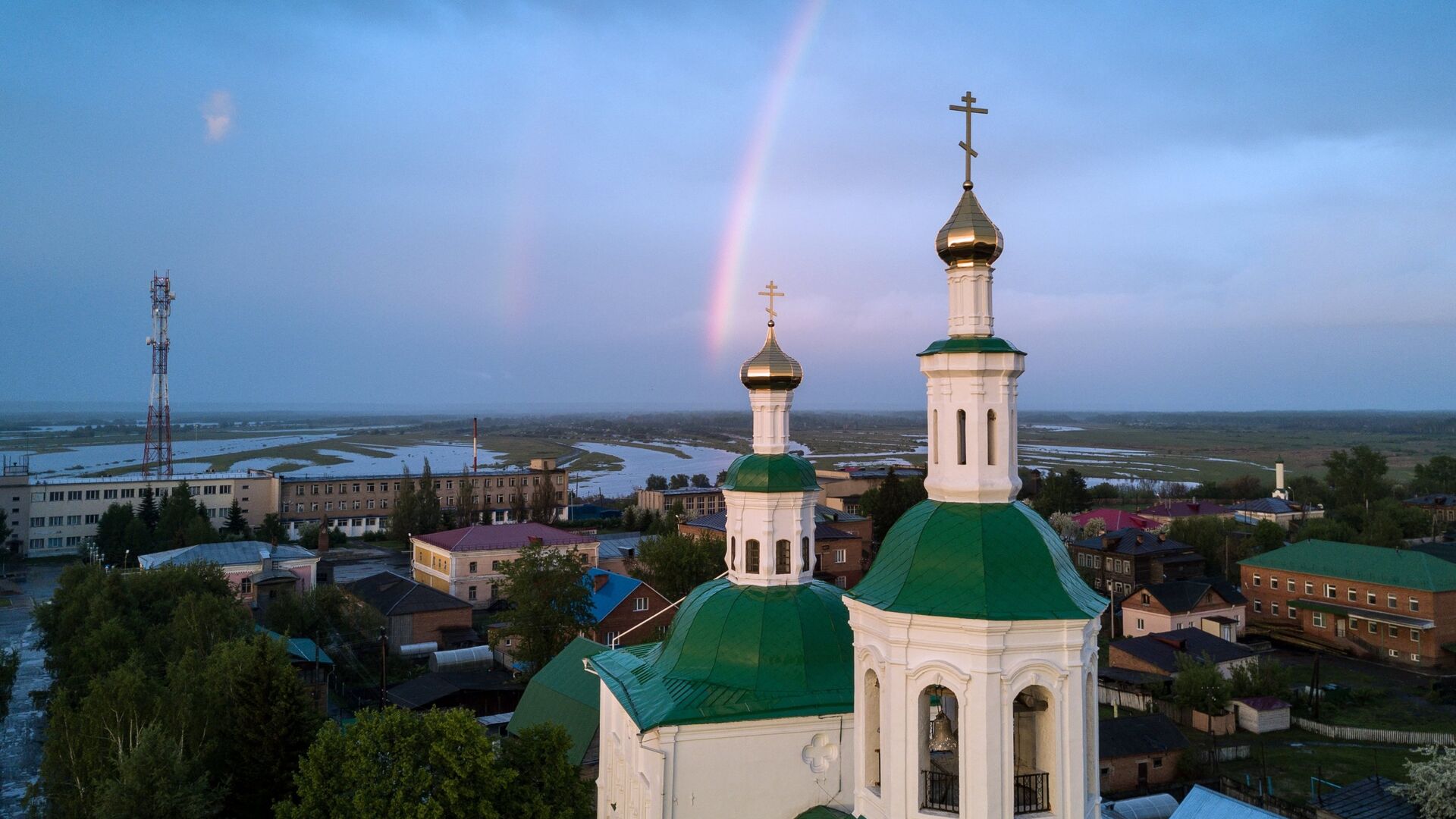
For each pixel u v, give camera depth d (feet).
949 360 72.59
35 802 153.69
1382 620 290.97
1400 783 185.98
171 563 296.92
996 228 74.02
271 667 147.02
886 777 69.15
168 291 602.44
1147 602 303.68
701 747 90.94
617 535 511.81
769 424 111.96
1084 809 66.80
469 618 296.30
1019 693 68.33
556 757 111.75
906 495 452.35
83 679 195.11
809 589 107.04
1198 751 203.62
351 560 463.83
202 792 130.21
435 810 97.71
